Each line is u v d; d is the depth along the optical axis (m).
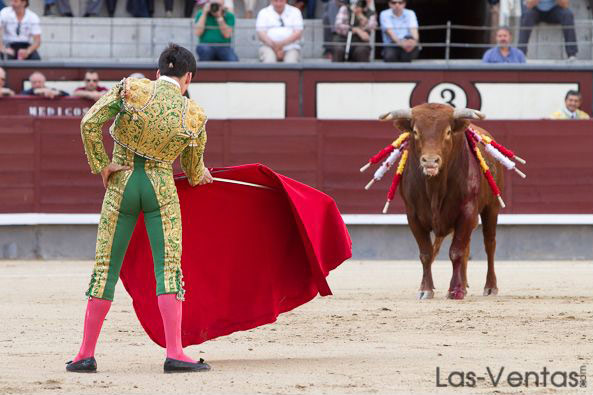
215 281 11.50
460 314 15.73
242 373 10.34
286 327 14.27
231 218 11.52
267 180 11.44
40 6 33.06
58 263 28.50
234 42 32.47
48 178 30.00
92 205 30.12
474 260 30.56
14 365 10.90
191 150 10.55
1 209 29.91
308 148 30.23
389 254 30.62
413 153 18.58
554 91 30.88
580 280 23.38
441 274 25.03
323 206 11.45
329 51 31.61
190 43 32.56
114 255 10.44
